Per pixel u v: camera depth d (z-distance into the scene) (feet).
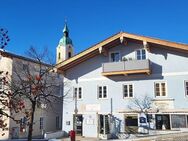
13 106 24.38
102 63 89.92
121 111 87.61
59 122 125.29
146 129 83.20
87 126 91.76
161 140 53.16
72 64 96.63
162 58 85.56
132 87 87.97
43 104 107.04
